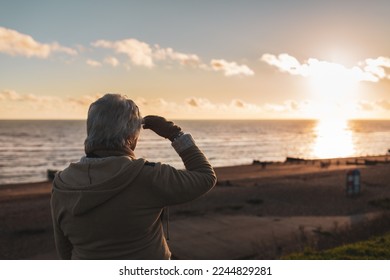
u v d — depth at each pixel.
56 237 1.69
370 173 43.50
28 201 29.55
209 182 1.58
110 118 1.53
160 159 96.94
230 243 11.13
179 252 10.15
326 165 65.06
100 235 1.47
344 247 5.30
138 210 1.47
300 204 21.45
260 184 33.31
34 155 107.25
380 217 9.23
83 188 1.46
